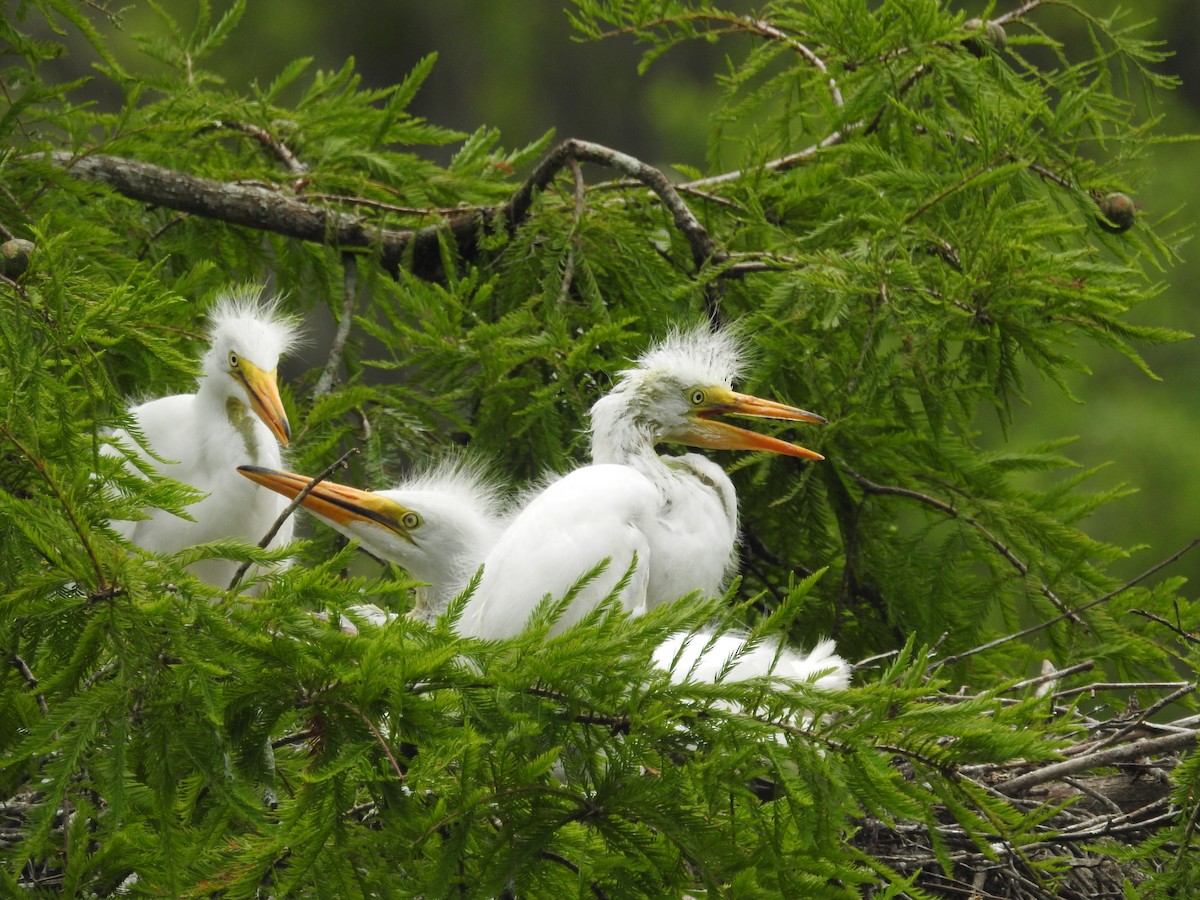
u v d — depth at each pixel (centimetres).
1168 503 2244
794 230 1201
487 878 516
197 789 544
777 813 534
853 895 528
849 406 1005
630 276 1109
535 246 1155
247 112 1302
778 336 1025
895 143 1180
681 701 531
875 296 983
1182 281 2408
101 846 564
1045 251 993
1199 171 2491
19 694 538
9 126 1071
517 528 893
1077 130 1172
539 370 1056
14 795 600
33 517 504
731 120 1341
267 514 1009
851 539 1068
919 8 1154
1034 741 528
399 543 911
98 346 672
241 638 504
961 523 1042
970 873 808
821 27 1202
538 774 515
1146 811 780
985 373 1023
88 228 954
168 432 988
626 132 3075
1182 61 2856
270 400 952
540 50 3078
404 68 3033
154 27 2230
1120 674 1010
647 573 910
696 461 999
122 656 497
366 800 594
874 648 1088
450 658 522
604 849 554
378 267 1200
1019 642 1116
